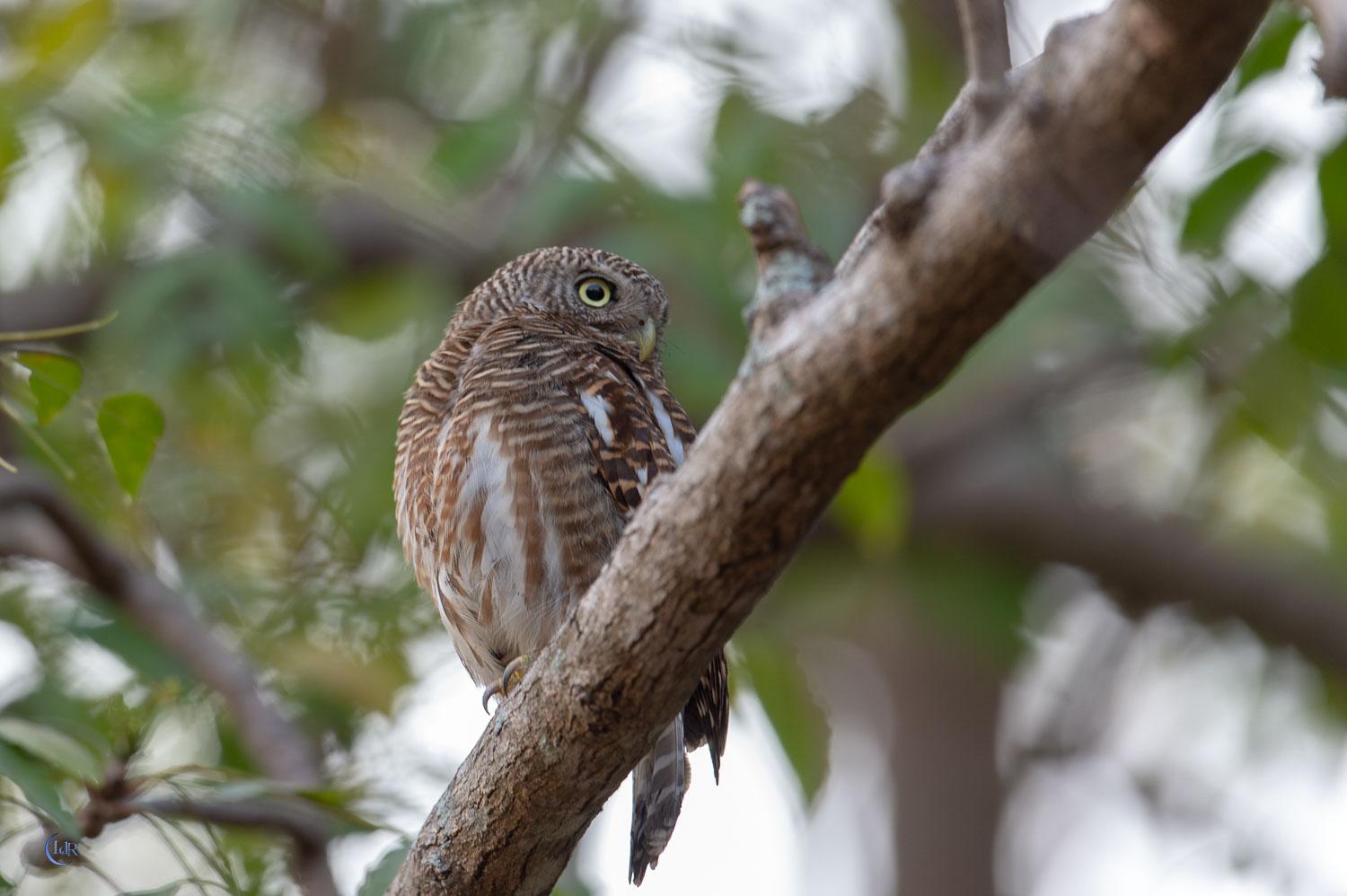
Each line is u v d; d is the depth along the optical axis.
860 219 11.12
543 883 6.01
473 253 12.54
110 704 7.68
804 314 4.44
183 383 11.66
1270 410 9.52
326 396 12.55
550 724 5.49
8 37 10.88
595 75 11.62
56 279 12.06
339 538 11.36
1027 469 14.80
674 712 5.39
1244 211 8.48
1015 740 18.31
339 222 12.31
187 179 11.09
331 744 10.46
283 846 8.76
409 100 12.67
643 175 11.17
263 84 12.33
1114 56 3.80
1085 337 13.58
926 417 14.46
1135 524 15.02
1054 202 3.99
